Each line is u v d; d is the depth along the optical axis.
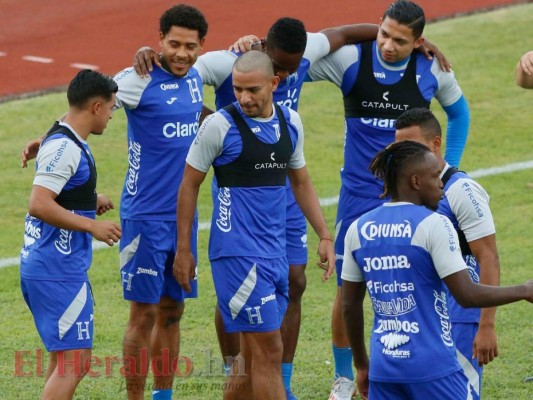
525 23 64.06
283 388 23.80
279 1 69.88
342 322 27.16
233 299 23.55
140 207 25.78
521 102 53.66
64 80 56.47
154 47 61.91
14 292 33.88
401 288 19.78
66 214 22.86
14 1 70.31
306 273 35.84
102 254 37.16
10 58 59.81
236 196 23.45
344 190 28.59
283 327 26.47
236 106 23.41
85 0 70.81
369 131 28.12
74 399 26.61
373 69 27.95
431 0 68.44
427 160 20.08
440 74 28.30
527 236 38.47
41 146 23.27
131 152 26.09
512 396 26.70
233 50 27.31
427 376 19.61
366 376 22.92
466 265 20.98
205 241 38.22
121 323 31.50
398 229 19.83
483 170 45.38
